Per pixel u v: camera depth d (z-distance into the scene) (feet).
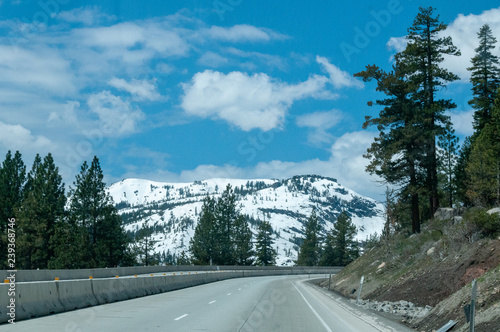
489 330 37.81
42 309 54.65
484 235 78.28
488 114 165.37
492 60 168.86
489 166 115.34
